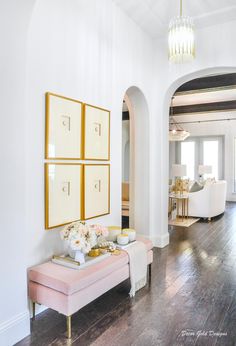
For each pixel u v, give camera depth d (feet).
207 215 21.80
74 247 7.49
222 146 34.81
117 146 11.76
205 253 13.60
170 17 12.41
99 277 7.54
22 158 6.95
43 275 7.13
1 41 6.34
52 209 8.38
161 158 14.73
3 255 6.49
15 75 6.72
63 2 8.75
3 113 6.44
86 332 7.07
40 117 8.01
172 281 10.25
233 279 10.46
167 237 15.23
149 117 14.51
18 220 6.86
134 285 9.07
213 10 11.82
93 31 10.14
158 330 7.18
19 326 6.77
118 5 11.46
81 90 9.57
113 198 11.57
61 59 8.70
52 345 6.56
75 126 9.27
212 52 13.06
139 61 13.37
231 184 34.42
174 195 22.44
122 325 7.39
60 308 6.82
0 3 6.21
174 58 9.35
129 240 10.09
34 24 7.74
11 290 6.66
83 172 9.70
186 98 25.43
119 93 11.79
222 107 26.30
